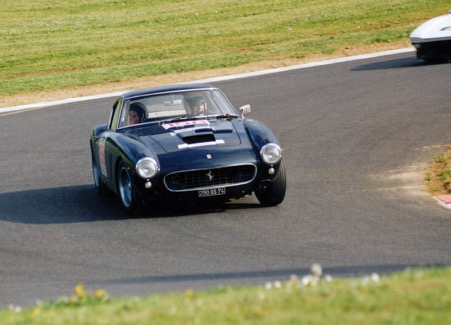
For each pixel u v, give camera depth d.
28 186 49.75
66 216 41.31
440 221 36.28
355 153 53.16
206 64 100.88
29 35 136.25
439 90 71.38
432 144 54.06
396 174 47.03
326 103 70.88
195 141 39.25
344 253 31.66
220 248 33.38
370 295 20.00
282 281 27.72
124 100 43.41
